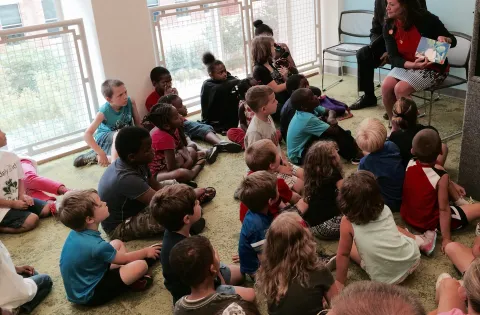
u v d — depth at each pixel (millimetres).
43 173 3783
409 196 2551
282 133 3771
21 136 3875
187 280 1726
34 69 3785
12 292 2156
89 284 2248
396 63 3691
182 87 4637
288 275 1725
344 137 3357
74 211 2184
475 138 2729
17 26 4098
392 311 783
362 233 2139
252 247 2189
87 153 3891
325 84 5188
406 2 3518
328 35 5402
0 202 2949
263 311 2129
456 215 2498
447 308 1789
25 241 2918
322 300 1749
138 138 2627
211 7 4492
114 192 2682
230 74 4480
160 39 4289
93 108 4230
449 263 2348
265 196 2168
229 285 2090
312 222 2561
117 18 3986
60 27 3910
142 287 2371
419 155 2465
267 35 4156
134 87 4234
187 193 2098
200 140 4078
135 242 2783
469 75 2650
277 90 4094
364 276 2314
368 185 2078
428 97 4449
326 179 2451
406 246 2186
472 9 4051
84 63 4074
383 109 4367
